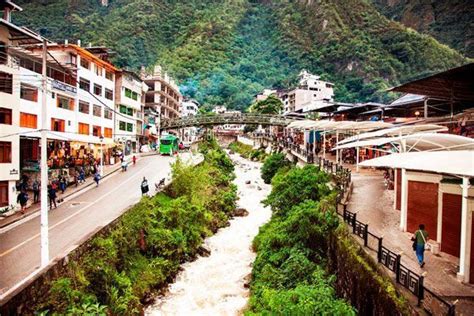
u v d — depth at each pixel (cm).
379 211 2136
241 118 6544
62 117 3650
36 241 1839
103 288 1552
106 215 2319
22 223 2166
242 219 3350
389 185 2727
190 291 1952
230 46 17762
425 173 1677
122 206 2558
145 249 2134
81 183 3397
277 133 7656
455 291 1172
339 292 1534
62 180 2978
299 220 1988
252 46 18950
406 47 14900
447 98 2508
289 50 17388
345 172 2912
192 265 2300
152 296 1844
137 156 5638
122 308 1541
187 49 16512
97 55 4934
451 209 1496
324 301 1335
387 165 1336
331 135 5112
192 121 7000
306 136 5247
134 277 1859
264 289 1714
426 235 1402
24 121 2972
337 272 1609
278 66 17175
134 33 16050
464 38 18162
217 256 2453
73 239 1856
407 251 1532
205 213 2969
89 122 4297
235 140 10712
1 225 2111
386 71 13925
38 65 3256
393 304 1069
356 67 14350
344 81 14150
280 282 1734
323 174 2666
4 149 2481
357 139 2794
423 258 1388
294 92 10269
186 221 2597
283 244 2022
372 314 1203
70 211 2427
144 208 2336
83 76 4159
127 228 1986
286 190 2570
